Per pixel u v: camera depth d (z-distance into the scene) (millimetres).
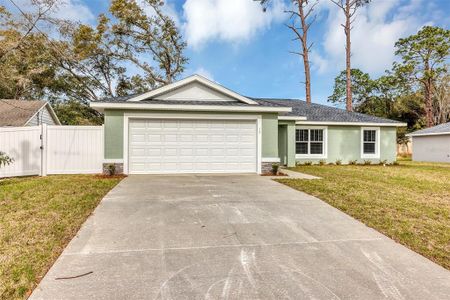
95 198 6344
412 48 30703
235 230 4559
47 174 10586
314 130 16625
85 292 2777
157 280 3018
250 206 5922
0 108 16391
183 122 10812
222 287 2896
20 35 14273
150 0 25391
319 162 16547
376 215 5406
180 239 4156
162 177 9766
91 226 4609
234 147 11109
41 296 2707
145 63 27375
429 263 3537
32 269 3193
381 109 36656
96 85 26344
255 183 8617
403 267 3418
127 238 4156
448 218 5305
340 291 2863
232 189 7617
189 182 8688
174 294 2760
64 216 5039
